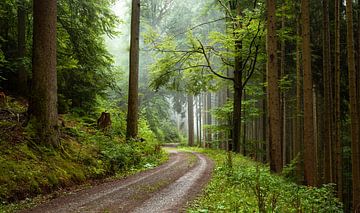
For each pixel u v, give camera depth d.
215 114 33.22
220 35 26.55
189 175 16.20
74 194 11.14
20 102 18.69
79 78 22.36
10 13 19.61
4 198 9.52
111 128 21.67
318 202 12.20
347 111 25.02
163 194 11.34
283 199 11.34
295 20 25.47
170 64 27.28
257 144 33.81
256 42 26.11
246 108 31.88
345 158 27.62
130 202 10.03
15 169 10.80
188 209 9.09
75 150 15.06
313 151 15.87
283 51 24.31
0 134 12.45
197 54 27.59
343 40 23.70
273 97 17.31
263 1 24.78
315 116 28.89
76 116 21.48
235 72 28.20
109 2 23.97
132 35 22.78
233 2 28.50
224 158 24.06
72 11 19.30
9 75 20.66
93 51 20.80
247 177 14.15
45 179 11.49
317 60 24.61
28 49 21.42
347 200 26.67
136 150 20.02
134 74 22.70
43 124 13.61
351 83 16.78
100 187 12.59
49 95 13.82
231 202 9.95
